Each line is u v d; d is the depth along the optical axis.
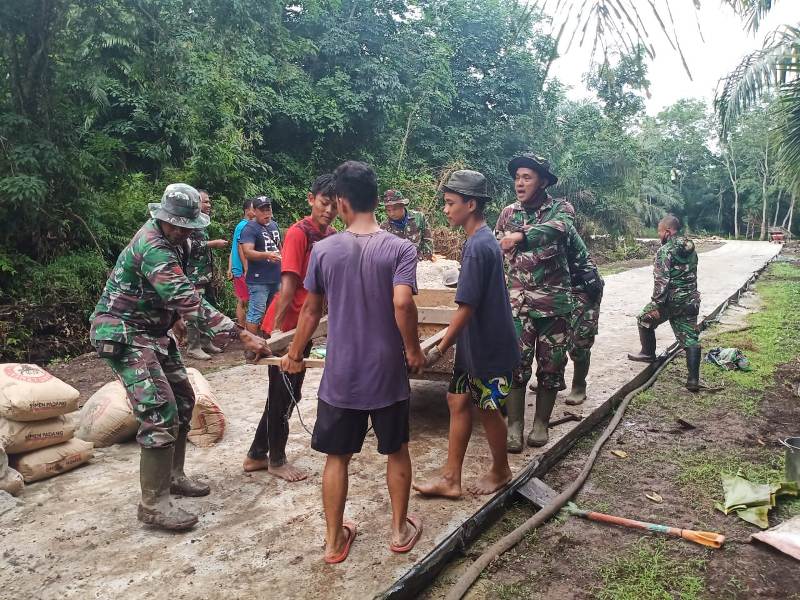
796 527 3.27
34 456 3.61
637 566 3.00
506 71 20.08
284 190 13.98
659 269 6.03
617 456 4.43
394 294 2.61
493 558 3.02
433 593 2.82
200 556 2.85
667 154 48.91
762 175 44.69
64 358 6.91
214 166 10.43
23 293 7.13
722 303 10.91
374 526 3.13
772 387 6.25
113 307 3.06
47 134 7.53
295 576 2.69
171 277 2.96
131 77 9.27
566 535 3.28
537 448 4.19
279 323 3.65
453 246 13.02
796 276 17.09
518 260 4.12
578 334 4.98
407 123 17.56
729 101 7.16
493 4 19.91
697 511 3.62
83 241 8.13
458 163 16.45
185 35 9.28
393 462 2.86
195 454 4.07
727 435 4.88
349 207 2.76
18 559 2.82
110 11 7.81
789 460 3.88
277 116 14.40
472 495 3.47
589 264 4.88
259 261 6.85
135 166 11.52
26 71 7.48
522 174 4.14
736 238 46.59
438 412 4.84
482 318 3.21
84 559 2.82
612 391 5.54
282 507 3.33
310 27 16.48
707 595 2.79
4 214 7.05
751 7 4.61
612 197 23.30
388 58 16.98
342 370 2.66
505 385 3.26
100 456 4.02
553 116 21.92
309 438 4.34
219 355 7.10
